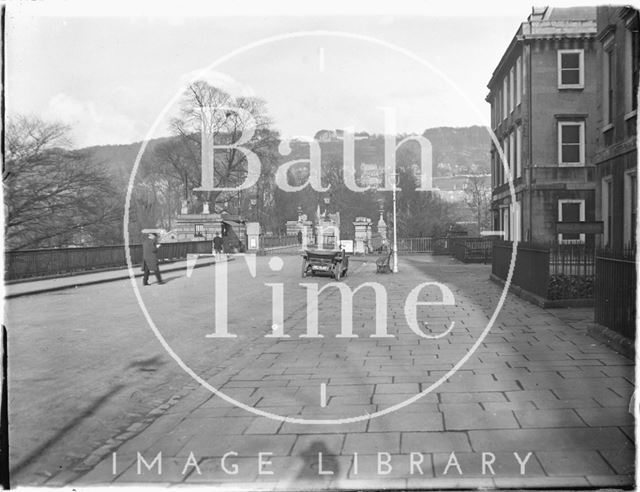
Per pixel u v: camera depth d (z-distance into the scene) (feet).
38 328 37.86
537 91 95.45
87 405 20.48
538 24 94.94
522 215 98.58
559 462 13.97
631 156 39.73
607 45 44.27
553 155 95.04
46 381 24.00
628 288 25.22
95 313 45.29
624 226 40.88
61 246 90.58
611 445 14.89
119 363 27.48
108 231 98.32
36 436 17.26
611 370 22.63
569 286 41.78
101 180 94.43
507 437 15.71
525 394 19.66
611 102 44.93
